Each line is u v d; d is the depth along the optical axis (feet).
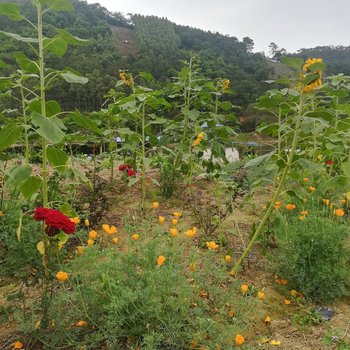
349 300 8.47
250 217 12.73
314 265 8.36
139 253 7.61
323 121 7.94
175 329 5.96
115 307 5.51
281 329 7.22
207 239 10.38
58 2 7.32
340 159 11.88
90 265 6.79
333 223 9.07
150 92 13.52
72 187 12.21
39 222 8.79
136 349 5.85
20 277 8.17
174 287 6.45
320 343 6.81
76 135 12.12
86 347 5.79
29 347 5.95
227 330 5.88
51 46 7.64
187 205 13.56
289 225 9.62
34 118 6.48
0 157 10.60
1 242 9.08
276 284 8.68
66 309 6.66
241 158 22.24
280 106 9.94
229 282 8.41
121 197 14.43
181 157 16.12
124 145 14.52
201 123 16.69
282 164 8.75
